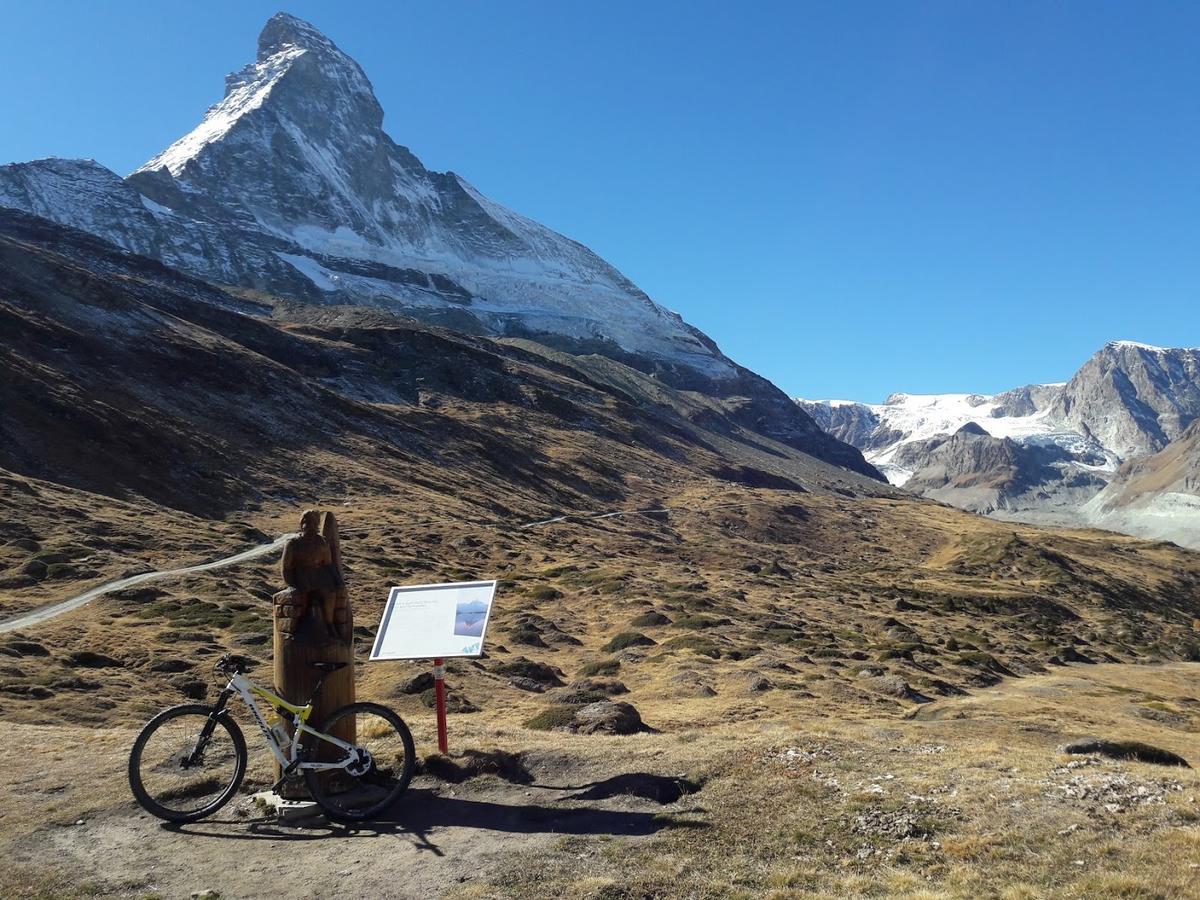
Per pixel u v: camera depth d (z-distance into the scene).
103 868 9.27
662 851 9.45
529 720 21.61
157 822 10.52
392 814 10.77
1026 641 80.81
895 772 11.89
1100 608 128.88
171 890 8.73
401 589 12.86
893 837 9.66
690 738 14.38
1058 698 46.38
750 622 63.50
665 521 158.25
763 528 165.88
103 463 92.12
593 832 10.09
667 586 79.31
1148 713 42.31
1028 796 10.72
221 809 10.90
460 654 11.89
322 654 11.12
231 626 45.44
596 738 14.43
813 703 35.91
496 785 11.77
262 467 111.62
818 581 109.69
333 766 10.65
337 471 119.69
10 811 10.85
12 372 101.31
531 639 52.72
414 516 105.19
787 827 9.98
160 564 62.25
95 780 11.88
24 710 28.17
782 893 8.38
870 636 67.00
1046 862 8.86
